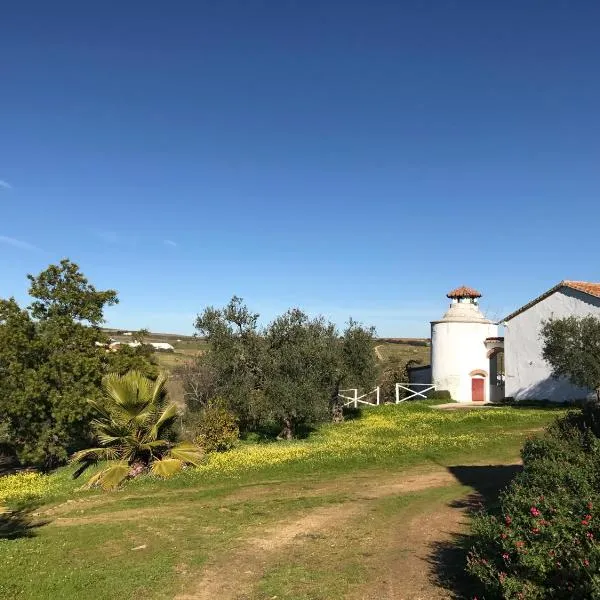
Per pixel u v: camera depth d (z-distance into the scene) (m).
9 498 18.53
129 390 20.19
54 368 22.81
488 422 27.73
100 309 25.77
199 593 8.44
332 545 10.65
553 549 5.86
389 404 38.44
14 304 23.50
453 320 43.09
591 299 34.50
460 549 9.80
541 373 37.16
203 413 23.89
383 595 7.95
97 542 11.47
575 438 9.97
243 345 25.62
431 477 17.00
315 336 25.62
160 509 14.58
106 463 20.72
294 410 24.14
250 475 18.34
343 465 19.14
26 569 9.70
